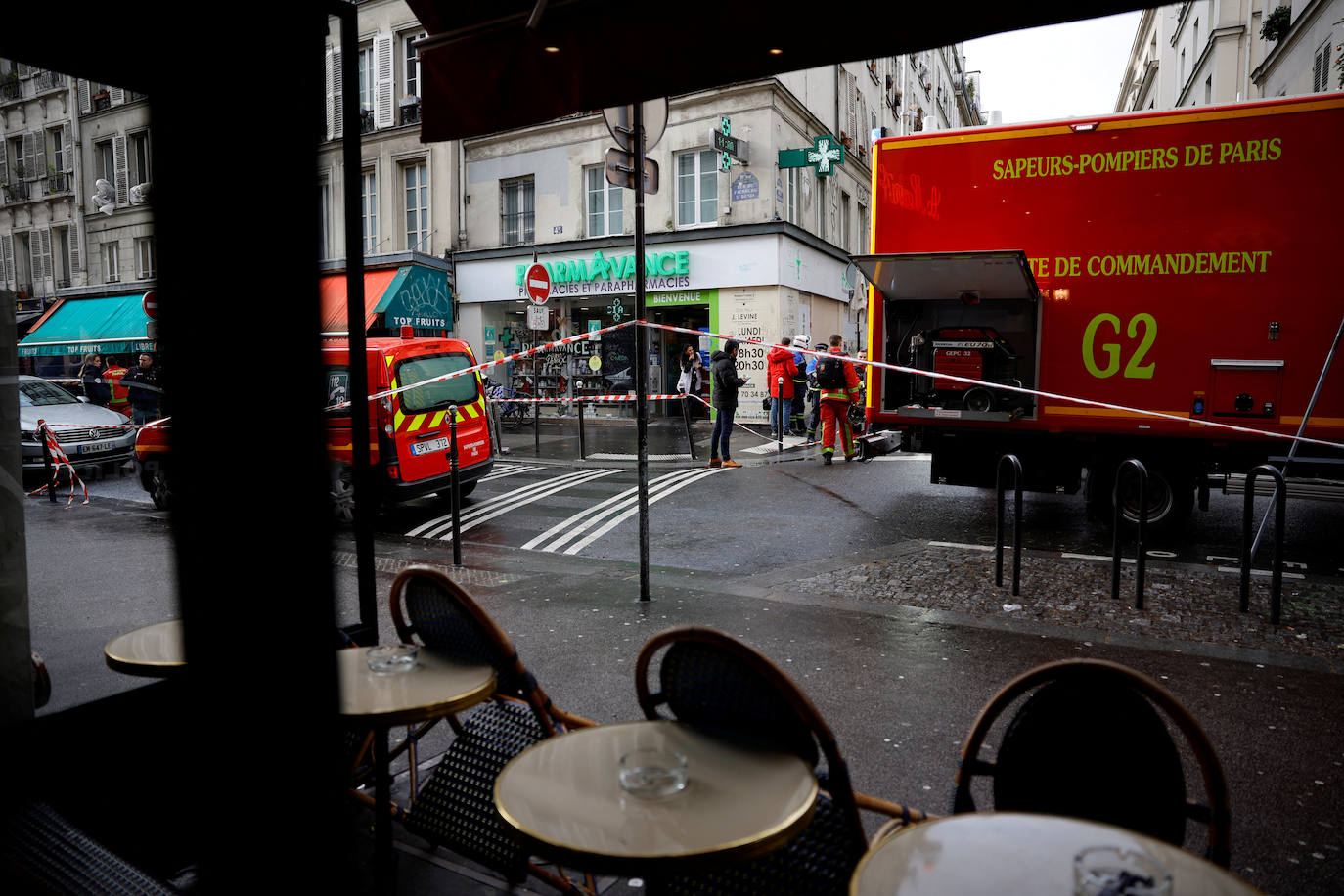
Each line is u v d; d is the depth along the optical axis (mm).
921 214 8406
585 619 5664
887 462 13562
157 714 2787
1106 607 5812
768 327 19500
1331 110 6980
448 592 2527
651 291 20734
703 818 1699
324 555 1771
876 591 6281
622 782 1804
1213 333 7508
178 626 3033
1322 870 2891
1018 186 8055
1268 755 3719
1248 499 5652
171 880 2643
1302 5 16484
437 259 22188
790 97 20047
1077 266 7922
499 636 2459
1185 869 1558
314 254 1747
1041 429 8180
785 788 1818
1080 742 2016
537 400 15062
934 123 8742
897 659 4871
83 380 15031
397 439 9164
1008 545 7859
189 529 1783
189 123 1712
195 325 1748
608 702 4277
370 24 22797
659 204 20547
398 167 23422
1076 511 9562
